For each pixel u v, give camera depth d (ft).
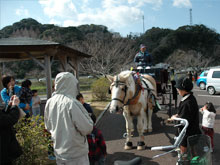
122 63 83.35
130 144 15.70
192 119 9.72
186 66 139.74
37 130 11.60
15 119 8.22
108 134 19.97
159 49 152.15
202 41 167.63
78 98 11.91
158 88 22.29
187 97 9.93
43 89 85.87
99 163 11.20
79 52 30.73
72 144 6.98
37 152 11.89
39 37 114.52
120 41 92.27
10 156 8.55
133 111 15.24
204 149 8.36
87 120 7.07
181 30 166.09
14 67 119.96
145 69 21.81
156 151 14.97
